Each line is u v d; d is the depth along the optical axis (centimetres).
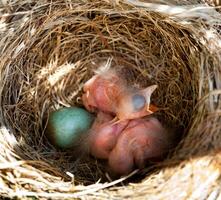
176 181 29
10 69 33
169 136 32
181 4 33
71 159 34
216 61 31
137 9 32
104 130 33
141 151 32
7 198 30
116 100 33
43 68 35
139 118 33
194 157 30
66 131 33
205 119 30
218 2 33
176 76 34
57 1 33
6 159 30
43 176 30
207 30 32
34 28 33
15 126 33
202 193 28
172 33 33
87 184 32
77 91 36
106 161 33
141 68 36
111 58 36
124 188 30
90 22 34
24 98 34
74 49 36
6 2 33
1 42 32
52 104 36
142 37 35
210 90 31
